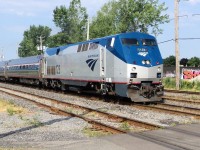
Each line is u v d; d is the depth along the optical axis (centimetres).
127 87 1994
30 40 13575
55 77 3109
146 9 5950
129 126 1345
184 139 1040
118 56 2047
